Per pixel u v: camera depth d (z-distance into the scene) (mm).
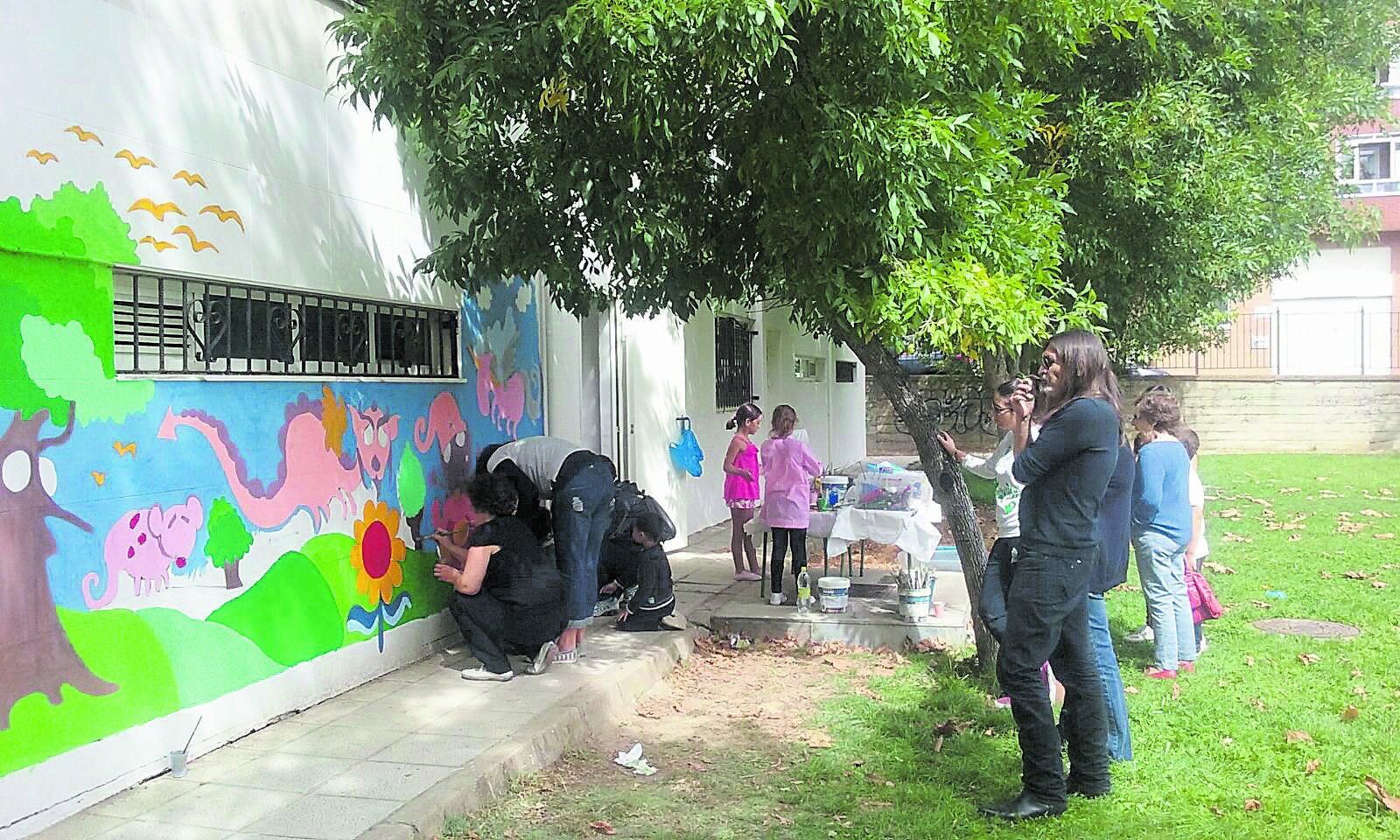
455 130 6023
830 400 18812
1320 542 10805
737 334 13805
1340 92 10805
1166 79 8820
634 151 5648
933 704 5727
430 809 4094
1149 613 6137
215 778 4434
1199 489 6527
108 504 4238
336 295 5641
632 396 9953
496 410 7336
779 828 4242
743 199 6164
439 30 5191
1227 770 4730
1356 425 22344
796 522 7500
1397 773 4625
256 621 5023
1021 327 5312
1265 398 22672
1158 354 18000
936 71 5266
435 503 6527
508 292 7551
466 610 5816
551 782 4734
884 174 4984
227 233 4844
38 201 3912
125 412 4324
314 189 5484
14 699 3830
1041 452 4254
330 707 5391
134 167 4344
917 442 6262
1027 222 6066
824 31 5039
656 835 4176
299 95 5402
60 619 4023
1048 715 4297
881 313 5254
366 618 5836
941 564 9234
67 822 4000
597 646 6605
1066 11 5773
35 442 3932
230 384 4891
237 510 4918
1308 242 11922
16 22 3857
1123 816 4273
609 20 4469
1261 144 9438
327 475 5551
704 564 9828
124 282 4441
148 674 4418
